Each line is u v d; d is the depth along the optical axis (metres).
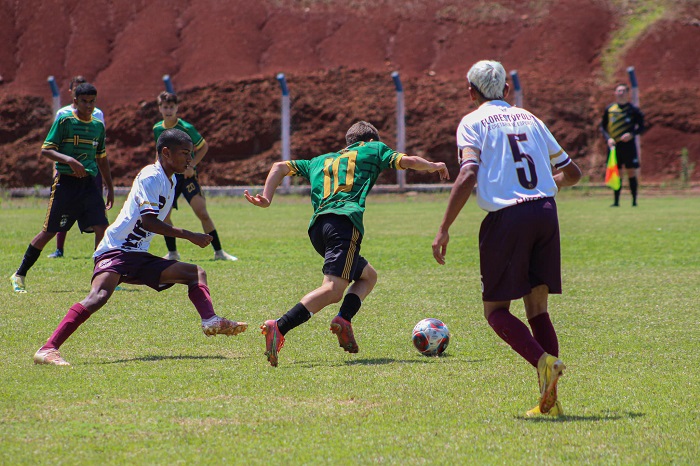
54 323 23.84
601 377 17.66
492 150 15.70
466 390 16.42
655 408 15.18
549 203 15.53
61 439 13.06
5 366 18.41
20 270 30.09
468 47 127.19
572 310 26.42
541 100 117.69
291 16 129.75
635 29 130.62
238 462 12.06
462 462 12.09
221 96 114.75
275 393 16.14
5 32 125.56
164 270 19.78
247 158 109.50
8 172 106.50
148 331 22.84
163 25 127.06
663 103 118.00
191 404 15.22
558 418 14.52
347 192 19.69
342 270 18.88
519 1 136.25
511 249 15.27
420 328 20.03
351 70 120.62
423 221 62.62
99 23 127.62
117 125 111.56
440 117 113.25
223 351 20.41
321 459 12.20
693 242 46.53
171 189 20.03
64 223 30.53
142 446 12.75
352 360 19.39
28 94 116.94
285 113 94.75
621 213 68.12
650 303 27.66
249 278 33.62
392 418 14.38
